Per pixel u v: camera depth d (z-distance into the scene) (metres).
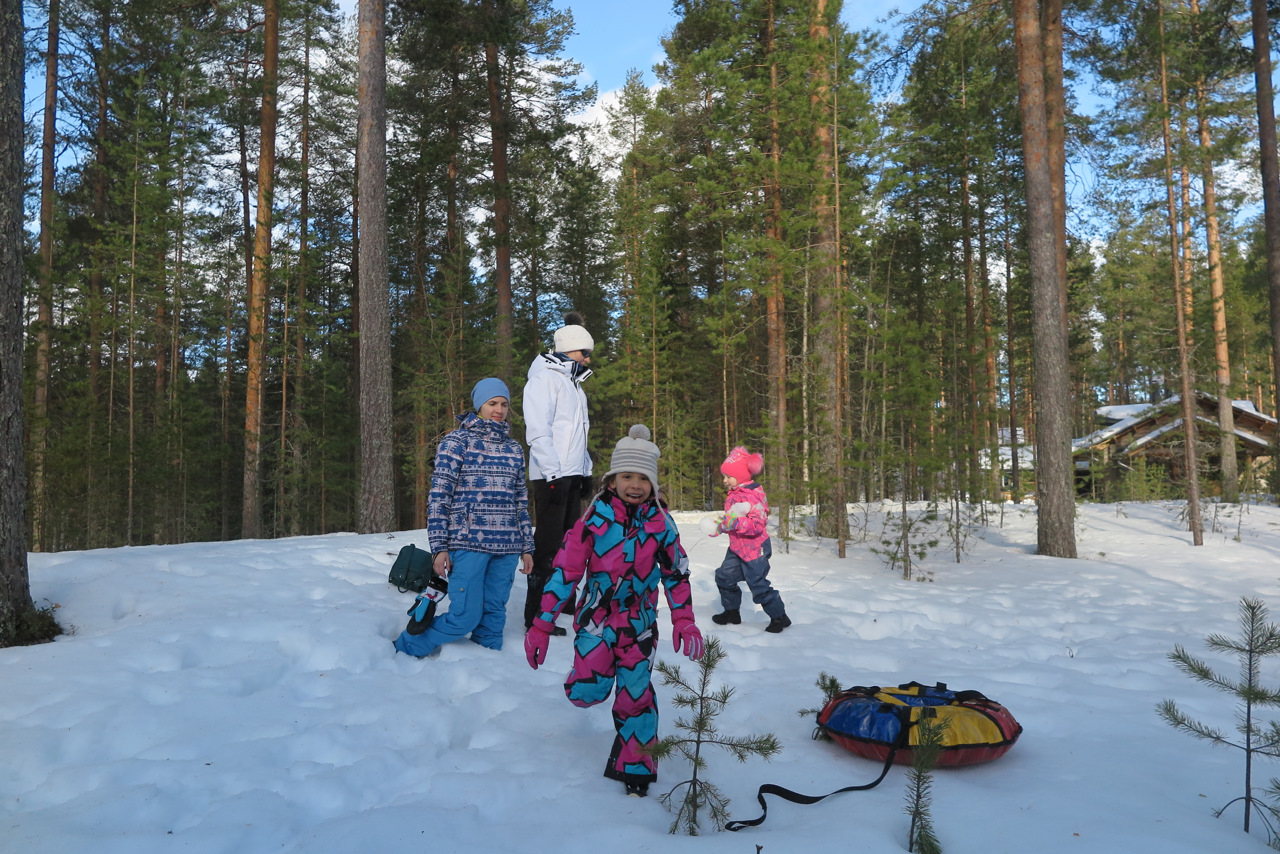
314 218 32.91
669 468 26.16
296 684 4.14
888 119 14.10
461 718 3.88
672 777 3.29
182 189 23.81
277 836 2.64
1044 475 12.12
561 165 24.25
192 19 20.97
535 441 5.58
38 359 18.23
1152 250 17.38
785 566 9.94
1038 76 12.18
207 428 27.47
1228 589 9.05
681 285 30.78
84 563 6.06
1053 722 4.07
